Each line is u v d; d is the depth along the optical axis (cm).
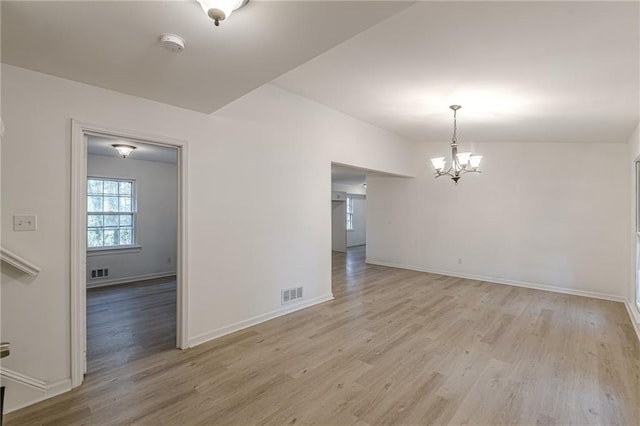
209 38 182
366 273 653
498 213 581
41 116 226
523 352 301
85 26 169
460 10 197
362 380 251
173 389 238
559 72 272
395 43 245
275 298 389
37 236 225
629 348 311
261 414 210
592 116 373
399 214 708
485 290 525
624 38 215
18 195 218
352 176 888
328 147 454
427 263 666
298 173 414
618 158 482
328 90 376
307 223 429
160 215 638
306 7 154
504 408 218
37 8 152
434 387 242
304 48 194
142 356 289
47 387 228
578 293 507
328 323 372
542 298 482
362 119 495
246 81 241
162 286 557
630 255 437
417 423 202
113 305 445
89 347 307
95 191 564
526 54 247
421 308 430
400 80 320
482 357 291
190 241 309
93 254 551
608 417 208
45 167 228
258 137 367
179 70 224
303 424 201
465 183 616
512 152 567
